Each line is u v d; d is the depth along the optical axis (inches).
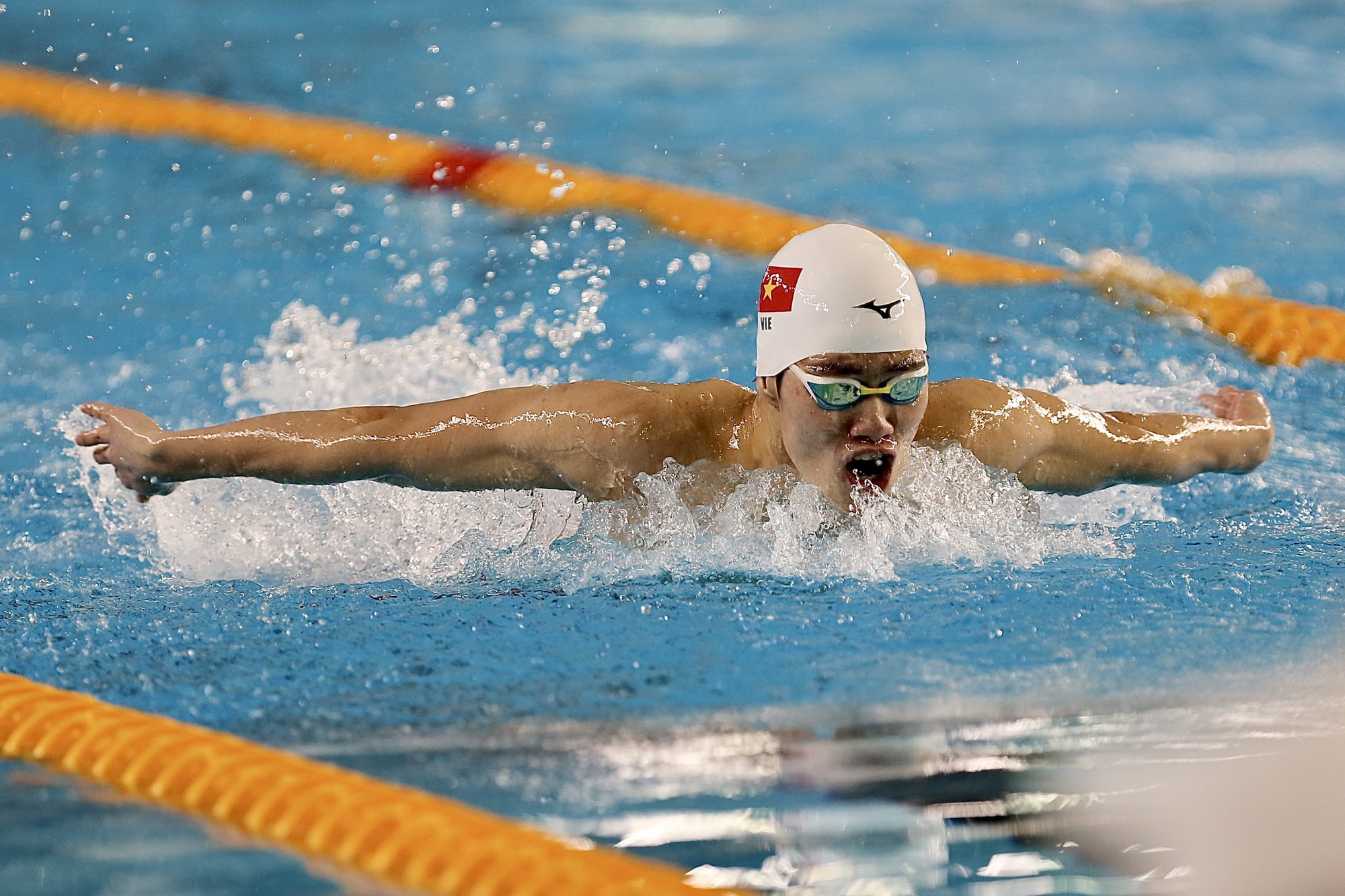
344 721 275.6
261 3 1454.2
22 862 229.5
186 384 527.5
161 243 722.2
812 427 321.7
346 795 246.5
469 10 1496.1
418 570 365.7
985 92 1143.0
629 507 351.9
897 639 309.0
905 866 223.1
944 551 355.6
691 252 719.1
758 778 250.2
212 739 269.1
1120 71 1218.0
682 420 350.0
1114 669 292.4
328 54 1204.5
